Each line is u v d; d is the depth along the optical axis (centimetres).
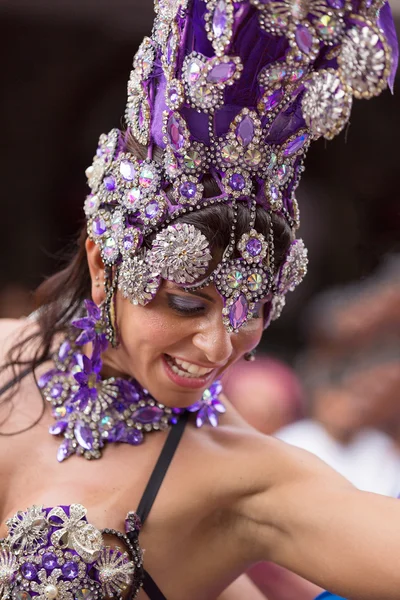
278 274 379
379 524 347
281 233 372
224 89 345
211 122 349
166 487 392
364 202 1238
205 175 357
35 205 1309
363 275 743
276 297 385
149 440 406
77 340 402
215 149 353
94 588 365
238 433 412
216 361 362
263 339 1181
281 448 400
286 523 376
